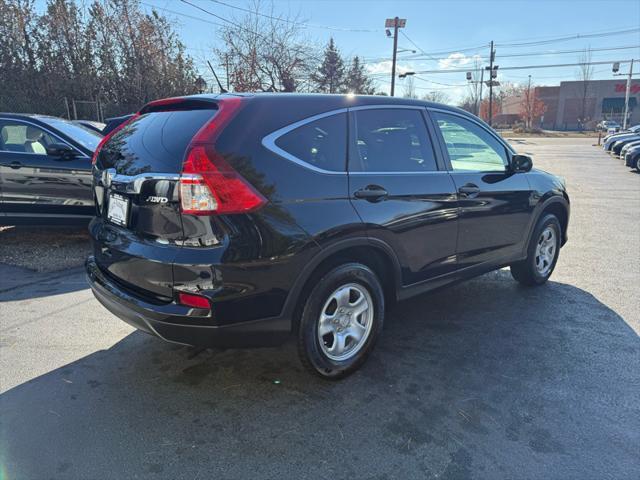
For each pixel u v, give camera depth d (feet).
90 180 19.61
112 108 69.77
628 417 8.81
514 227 14.02
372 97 10.71
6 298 14.87
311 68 78.38
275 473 7.40
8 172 18.99
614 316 13.58
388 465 7.57
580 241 22.71
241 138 8.32
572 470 7.45
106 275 9.91
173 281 8.23
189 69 75.72
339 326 10.00
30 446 7.97
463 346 11.71
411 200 10.66
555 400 9.36
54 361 10.89
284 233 8.50
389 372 10.45
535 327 12.84
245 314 8.36
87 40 68.23
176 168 8.16
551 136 189.26
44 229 23.73
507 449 7.93
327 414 8.92
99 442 8.10
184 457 7.75
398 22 124.98
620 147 75.66
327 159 9.43
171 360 10.98
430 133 11.74
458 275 12.45
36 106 65.77
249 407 9.14
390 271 10.78
